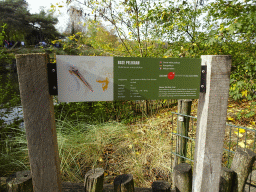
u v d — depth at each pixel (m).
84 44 4.97
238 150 1.42
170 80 1.18
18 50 15.89
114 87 1.14
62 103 4.06
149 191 1.49
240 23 2.76
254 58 3.40
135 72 1.14
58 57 1.04
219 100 1.18
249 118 3.73
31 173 1.13
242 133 3.16
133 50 4.90
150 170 2.33
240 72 3.75
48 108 1.06
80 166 2.44
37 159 1.11
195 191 1.33
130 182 1.23
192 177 1.50
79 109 4.05
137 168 2.34
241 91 4.26
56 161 1.14
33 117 1.06
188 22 3.70
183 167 1.38
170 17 3.71
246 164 1.32
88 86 1.10
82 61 1.07
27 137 1.08
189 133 3.21
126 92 1.15
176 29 3.99
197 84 1.20
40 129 1.08
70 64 1.06
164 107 5.34
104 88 1.12
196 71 1.18
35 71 1.01
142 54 4.75
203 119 1.23
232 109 4.30
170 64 1.16
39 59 1.00
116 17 4.49
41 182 1.14
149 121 4.06
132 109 4.93
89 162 2.53
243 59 3.59
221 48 3.80
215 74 1.14
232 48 3.69
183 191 1.34
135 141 3.02
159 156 2.57
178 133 2.17
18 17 31.58
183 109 2.08
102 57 1.09
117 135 3.21
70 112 3.99
